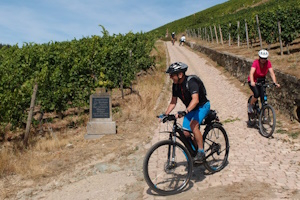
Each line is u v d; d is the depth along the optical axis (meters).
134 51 17.30
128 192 5.11
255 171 5.27
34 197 5.28
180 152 4.98
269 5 37.22
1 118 8.54
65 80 10.41
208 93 13.38
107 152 7.07
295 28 14.44
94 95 8.50
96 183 5.60
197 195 4.57
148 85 14.72
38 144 7.81
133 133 8.48
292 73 8.35
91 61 11.61
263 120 7.21
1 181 5.91
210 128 5.33
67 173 6.11
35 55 11.78
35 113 11.59
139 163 6.34
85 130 9.20
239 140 7.13
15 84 9.80
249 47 21.91
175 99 5.01
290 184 4.64
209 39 37.16
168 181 4.83
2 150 7.37
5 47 16.20
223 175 5.22
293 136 6.83
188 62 23.84
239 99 11.60
